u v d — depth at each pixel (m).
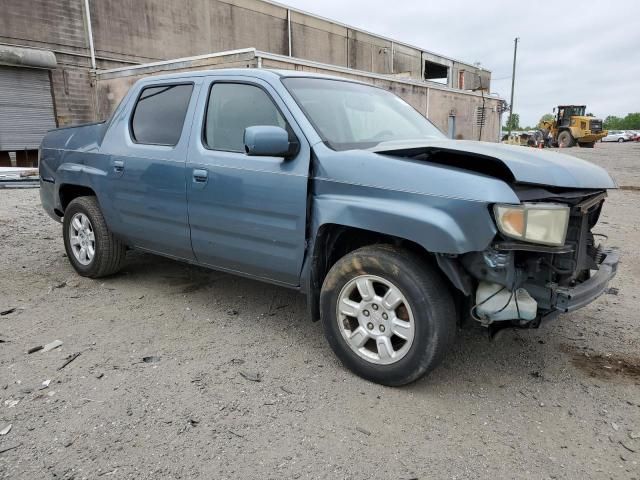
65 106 17.20
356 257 2.99
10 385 2.94
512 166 2.70
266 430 2.56
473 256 2.71
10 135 16.06
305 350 3.46
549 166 2.81
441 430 2.59
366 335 3.02
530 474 2.27
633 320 4.05
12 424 2.57
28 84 16.25
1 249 5.98
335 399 2.86
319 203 3.09
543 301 2.79
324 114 3.45
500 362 3.33
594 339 3.69
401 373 2.89
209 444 2.45
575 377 3.14
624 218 8.46
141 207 4.18
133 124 4.36
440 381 3.07
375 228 2.84
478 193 2.58
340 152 3.09
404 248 2.95
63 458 2.33
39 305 4.22
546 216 2.59
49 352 3.37
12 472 2.23
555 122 40.88
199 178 3.69
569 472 2.29
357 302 3.10
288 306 4.28
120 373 3.10
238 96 3.66
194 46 20.98
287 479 2.22
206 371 3.14
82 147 4.73
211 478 2.22
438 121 23.12
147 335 3.66
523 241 2.58
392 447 2.45
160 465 2.29
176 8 20.08
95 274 4.78
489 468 2.31
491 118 28.72
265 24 24.47
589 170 3.05
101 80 17.36
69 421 2.61
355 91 4.05
